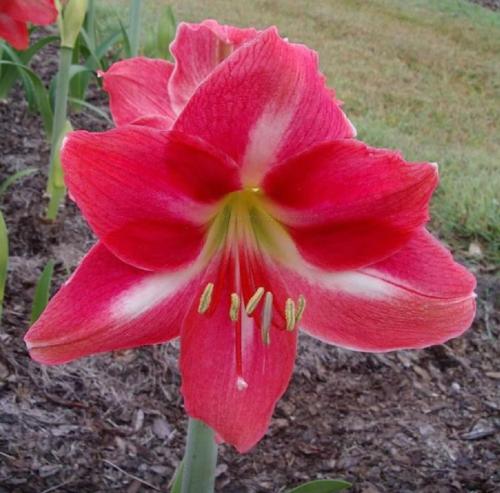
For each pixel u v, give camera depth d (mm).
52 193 879
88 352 313
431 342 339
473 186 1017
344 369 788
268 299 321
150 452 655
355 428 714
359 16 1464
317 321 347
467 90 1250
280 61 282
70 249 862
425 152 1062
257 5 1448
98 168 283
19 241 864
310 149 294
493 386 786
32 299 784
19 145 1054
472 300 327
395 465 674
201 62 361
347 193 305
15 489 589
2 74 1140
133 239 300
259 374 331
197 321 326
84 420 672
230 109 288
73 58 1138
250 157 303
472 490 654
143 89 372
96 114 1151
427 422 730
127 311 312
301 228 327
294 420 717
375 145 1051
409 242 329
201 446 396
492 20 1526
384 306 335
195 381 325
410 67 1291
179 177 296
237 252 338
